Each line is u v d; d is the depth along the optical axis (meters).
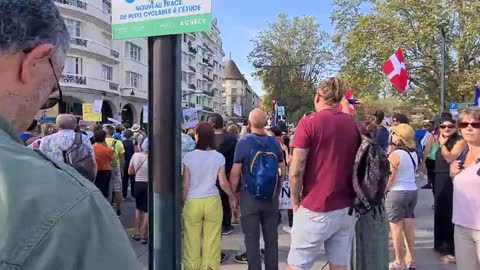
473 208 3.59
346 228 3.57
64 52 1.07
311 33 50.16
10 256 0.77
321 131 3.42
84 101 36.78
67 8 35.28
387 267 3.94
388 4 26.94
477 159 3.66
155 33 3.25
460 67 27.12
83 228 0.84
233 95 115.00
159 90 3.30
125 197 11.14
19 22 0.95
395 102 45.19
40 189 0.83
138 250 6.41
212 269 4.64
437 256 5.89
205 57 83.06
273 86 50.25
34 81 1.02
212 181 4.72
